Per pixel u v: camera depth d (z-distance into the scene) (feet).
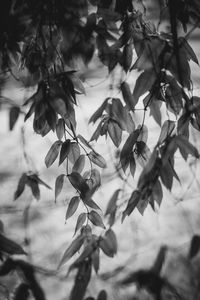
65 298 4.70
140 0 4.13
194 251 4.14
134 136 4.06
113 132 4.15
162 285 4.19
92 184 4.31
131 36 4.04
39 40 4.24
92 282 4.77
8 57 4.35
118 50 4.08
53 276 4.94
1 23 4.18
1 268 4.40
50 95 3.99
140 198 4.09
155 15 4.21
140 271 4.29
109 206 4.22
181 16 4.08
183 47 3.93
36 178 4.62
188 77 3.90
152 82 3.91
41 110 4.05
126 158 4.09
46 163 4.31
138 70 3.91
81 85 4.11
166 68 3.89
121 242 5.32
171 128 4.01
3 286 4.61
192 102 4.03
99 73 4.65
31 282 4.39
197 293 4.19
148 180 3.97
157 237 5.35
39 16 4.15
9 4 4.16
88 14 4.22
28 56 4.29
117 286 4.68
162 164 3.85
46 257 5.25
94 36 4.08
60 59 4.25
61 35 4.23
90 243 4.29
